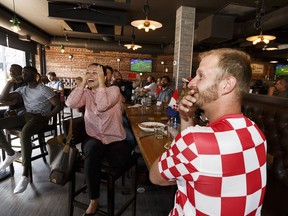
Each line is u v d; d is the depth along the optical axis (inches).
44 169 101.0
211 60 22.7
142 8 165.9
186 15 157.8
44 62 319.6
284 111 65.9
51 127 100.9
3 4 172.1
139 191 85.4
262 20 153.9
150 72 356.8
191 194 21.1
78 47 313.7
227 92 22.1
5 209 71.4
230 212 20.3
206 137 19.7
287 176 61.4
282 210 50.5
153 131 63.0
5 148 88.2
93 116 64.2
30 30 222.8
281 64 381.4
